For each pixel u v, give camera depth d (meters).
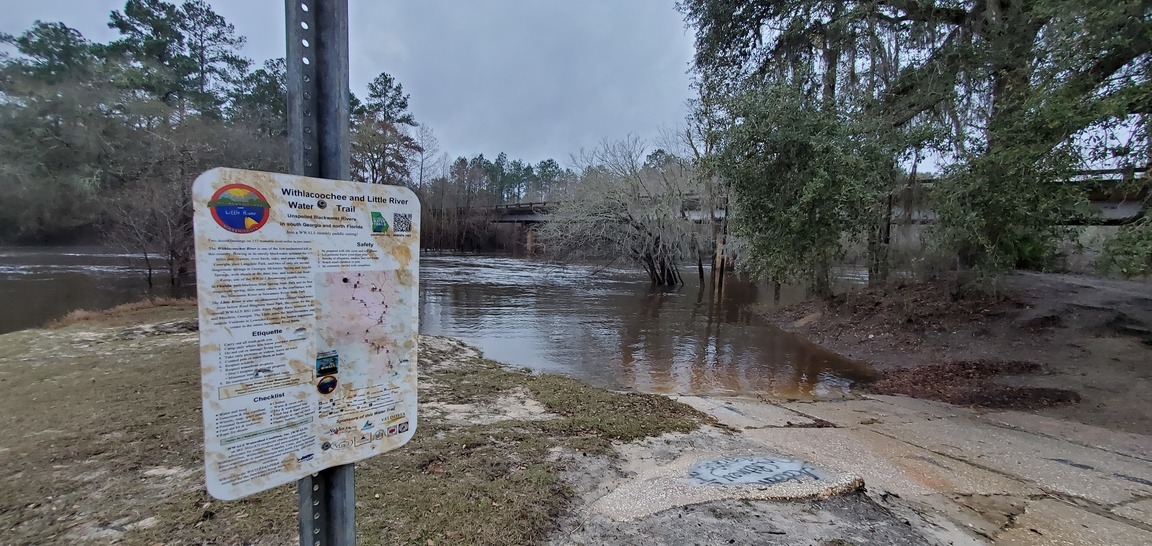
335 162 1.53
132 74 25.16
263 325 1.35
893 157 7.59
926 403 6.94
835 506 3.34
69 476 3.35
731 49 12.75
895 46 10.22
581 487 3.47
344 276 1.54
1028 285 11.59
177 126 22.39
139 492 3.13
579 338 11.61
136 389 5.45
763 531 2.93
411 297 1.75
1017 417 6.18
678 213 21.39
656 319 14.40
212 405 1.26
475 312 15.03
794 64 10.58
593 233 22.94
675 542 2.79
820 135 7.23
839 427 5.58
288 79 1.44
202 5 32.16
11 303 14.16
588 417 5.15
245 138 23.33
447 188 49.75
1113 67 5.65
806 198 7.01
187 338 8.48
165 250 18.52
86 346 7.73
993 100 8.12
